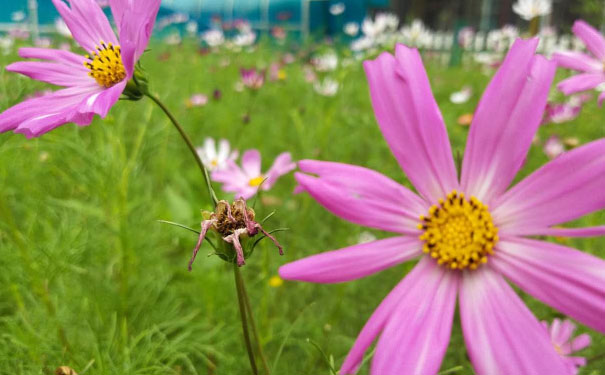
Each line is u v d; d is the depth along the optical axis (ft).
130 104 0.73
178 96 1.50
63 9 0.46
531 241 0.29
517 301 0.28
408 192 0.32
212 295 0.72
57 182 0.87
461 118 1.15
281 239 0.97
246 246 0.34
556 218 0.29
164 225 0.79
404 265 0.75
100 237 0.72
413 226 0.32
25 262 0.59
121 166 0.68
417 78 0.32
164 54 2.51
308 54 2.59
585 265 0.27
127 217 0.73
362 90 1.61
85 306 0.63
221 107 1.53
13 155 0.71
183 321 0.65
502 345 0.26
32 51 0.44
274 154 1.39
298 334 0.76
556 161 0.29
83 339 0.61
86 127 0.84
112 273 0.71
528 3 1.43
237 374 0.67
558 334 0.56
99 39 0.46
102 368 0.52
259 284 0.84
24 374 0.54
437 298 0.30
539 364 0.25
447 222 0.31
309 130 1.29
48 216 0.78
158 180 1.01
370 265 0.30
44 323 0.59
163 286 0.69
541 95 0.30
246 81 1.39
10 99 0.56
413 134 0.32
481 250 0.30
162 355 0.57
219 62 2.50
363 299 0.88
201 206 0.87
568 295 0.26
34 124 0.36
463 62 2.87
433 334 0.27
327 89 1.40
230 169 0.94
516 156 0.31
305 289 0.87
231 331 0.71
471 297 0.29
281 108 1.70
